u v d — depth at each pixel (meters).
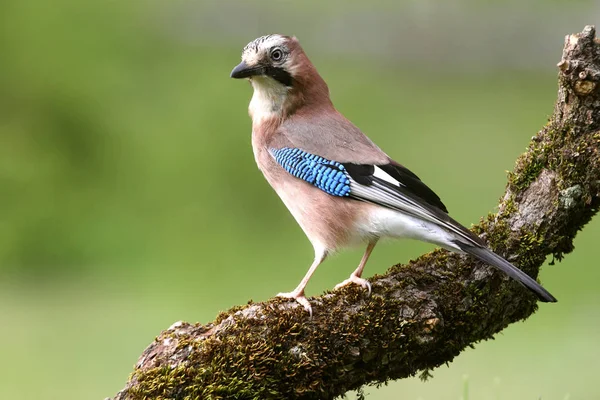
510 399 9.91
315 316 5.63
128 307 13.50
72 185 17.02
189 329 5.61
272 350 5.46
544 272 14.62
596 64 5.92
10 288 14.62
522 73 24.95
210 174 17.48
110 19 20.00
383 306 5.70
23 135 17.27
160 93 19.16
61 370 11.05
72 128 17.78
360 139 7.02
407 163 18.06
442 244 6.07
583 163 6.08
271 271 14.59
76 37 19.00
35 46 18.36
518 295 6.15
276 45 7.19
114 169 17.44
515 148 18.78
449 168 17.95
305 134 7.02
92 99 18.39
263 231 16.33
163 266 15.22
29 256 15.77
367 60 24.95
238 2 26.86
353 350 5.62
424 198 6.36
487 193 16.53
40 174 16.69
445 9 26.16
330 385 5.66
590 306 13.27
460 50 25.38
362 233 6.59
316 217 6.78
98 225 16.33
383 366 5.78
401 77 23.92
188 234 16.22
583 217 6.26
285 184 7.02
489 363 11.12
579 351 11.52
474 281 5.96
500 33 25.62
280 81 7.20
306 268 14.56
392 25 26.14
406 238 6.48
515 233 6.20
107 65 19.22
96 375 10.95
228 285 14.09
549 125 6.24
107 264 15.55
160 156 17.72
